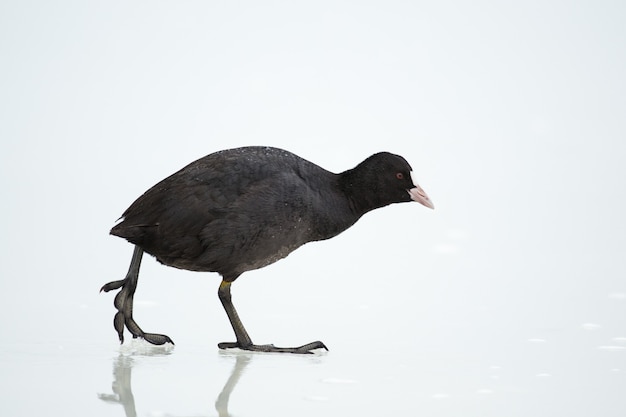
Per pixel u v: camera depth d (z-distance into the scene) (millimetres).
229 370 10031
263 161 11430
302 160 11883
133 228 11039
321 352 10938
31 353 10531
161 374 9805
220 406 8648
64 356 10445
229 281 11445
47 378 9492
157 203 11125
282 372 9969
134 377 9617
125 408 8516
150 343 11219
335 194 11875
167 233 11062
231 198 11109
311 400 8883
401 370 10062
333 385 9438
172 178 11352
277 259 11680
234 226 11086
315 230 11773
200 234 11086
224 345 11141
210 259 11242
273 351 11000
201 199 11070
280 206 11242
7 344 10906
